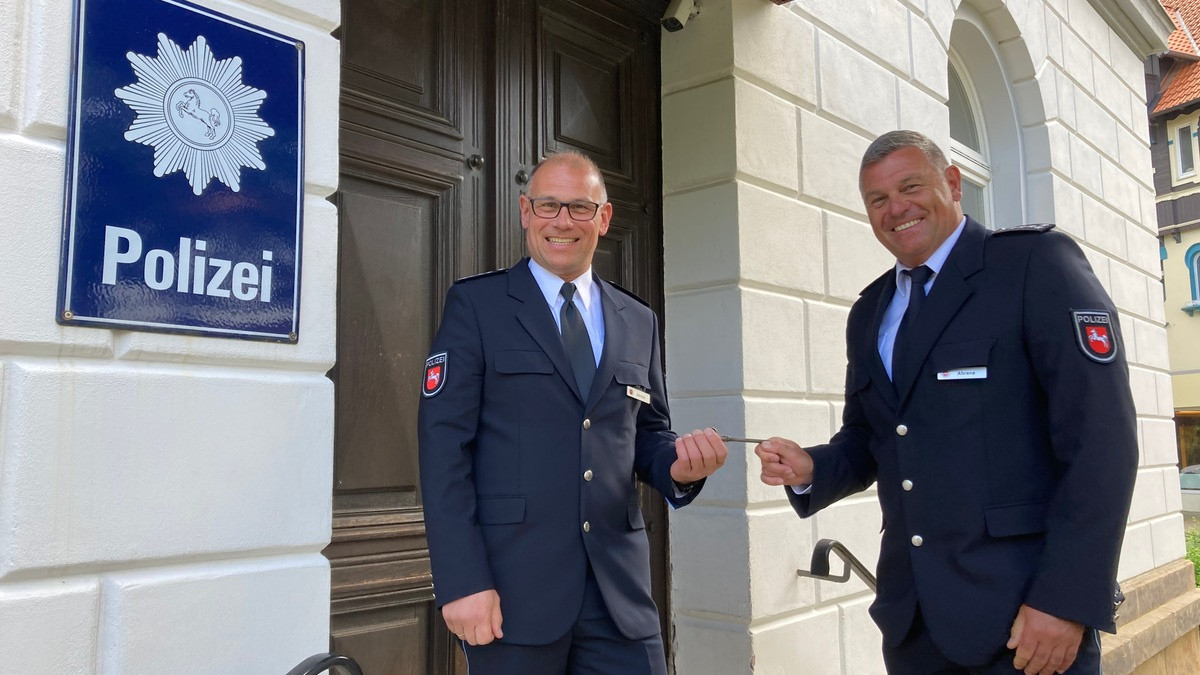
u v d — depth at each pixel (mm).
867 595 3867
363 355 2467
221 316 1654
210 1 1688
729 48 3439
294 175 1798
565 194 1935
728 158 3416
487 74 2926
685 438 1938
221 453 1646
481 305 1918
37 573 1414
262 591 1689
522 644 1721
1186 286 21484
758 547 3268
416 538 2531
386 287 2553
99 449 1483
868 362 2199
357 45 2531
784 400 3537
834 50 4047
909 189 2111
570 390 1875
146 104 1570
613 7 3420
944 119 4883
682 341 3492
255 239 1718
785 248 3613
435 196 2727
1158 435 6832
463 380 1832
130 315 1524
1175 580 6441
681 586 3396
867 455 2385
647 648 1842
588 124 3283
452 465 1759
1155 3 7336
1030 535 1878
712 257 3434
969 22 5570
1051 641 1737
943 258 2123
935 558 1952
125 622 1493
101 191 1503
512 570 1758
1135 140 7391
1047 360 1873
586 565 1810
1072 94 6332
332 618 2328
